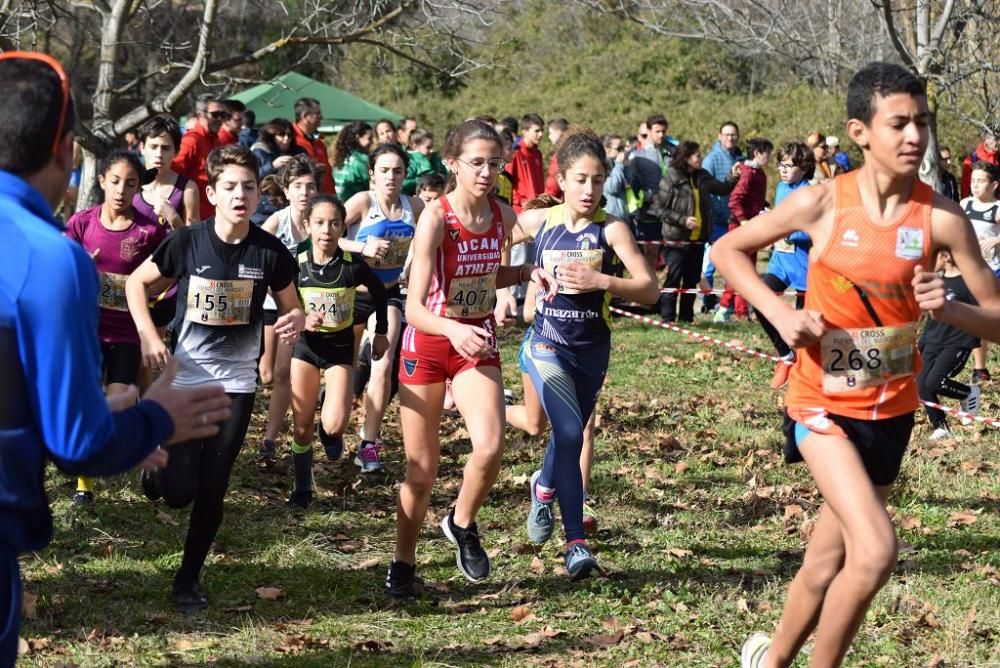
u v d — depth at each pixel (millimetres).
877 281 3455
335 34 11234
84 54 18141
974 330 3426
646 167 13047
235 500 6379
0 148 2340
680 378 10188
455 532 4969
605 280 5031
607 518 6266
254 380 4965
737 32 13773
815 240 3516
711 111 26156
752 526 6148
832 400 3535
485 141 4641
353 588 5180
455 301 4797
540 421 5742
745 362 10867
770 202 24328
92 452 2312
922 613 4793
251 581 5227
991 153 15008
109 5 11430
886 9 11508
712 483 7000
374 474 7113
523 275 5203
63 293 2273
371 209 7309
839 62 13734
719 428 8336
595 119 27328
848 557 3389
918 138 3291
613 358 10938
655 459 7484
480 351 4434
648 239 13125
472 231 4750
